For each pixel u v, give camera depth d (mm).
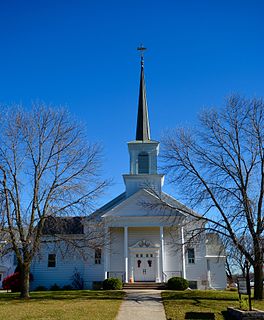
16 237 27031
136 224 36719
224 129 26375
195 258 37344
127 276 35406
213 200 25797
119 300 24266
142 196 37719
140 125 44125
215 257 37219
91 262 37750
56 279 37812
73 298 25438
